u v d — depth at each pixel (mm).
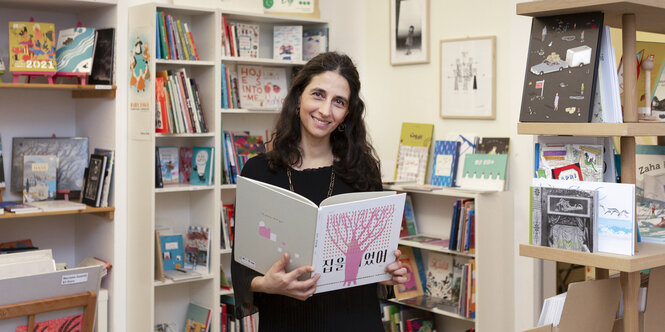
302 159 2148
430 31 4523
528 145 3924
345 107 2055
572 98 2051
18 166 4031
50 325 2607
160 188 3996
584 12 2061
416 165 4547
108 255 4121
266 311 2094
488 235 3895
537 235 2143
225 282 4340
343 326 2039
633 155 2078
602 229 2033
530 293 3936
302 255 1837
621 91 2211
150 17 3857
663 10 2049
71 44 3939
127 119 4086
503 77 4090
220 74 4191
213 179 4188
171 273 4184
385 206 1916
